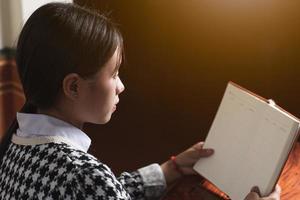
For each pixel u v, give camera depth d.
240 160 0.98
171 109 1.61
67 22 0.75
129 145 1.76
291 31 1.30
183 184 1.09
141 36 1.56
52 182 0.73
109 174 0.75
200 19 1.44
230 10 1.38
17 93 1.81
